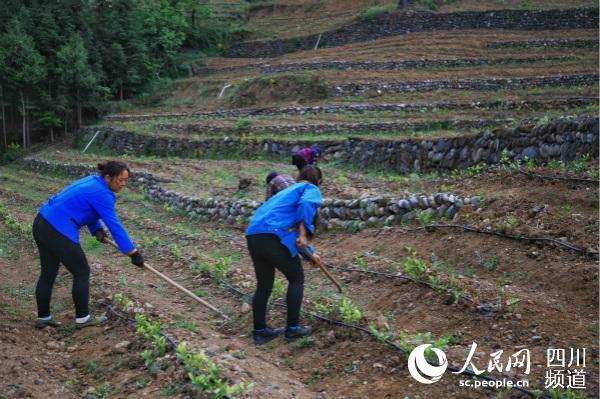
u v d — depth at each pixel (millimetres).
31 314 7465
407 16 35062
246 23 44625
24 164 27203
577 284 6535
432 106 22656
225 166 19094
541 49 29297
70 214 6598
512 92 23672
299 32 39906
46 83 31391
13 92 30547
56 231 6570
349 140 17328
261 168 18156
